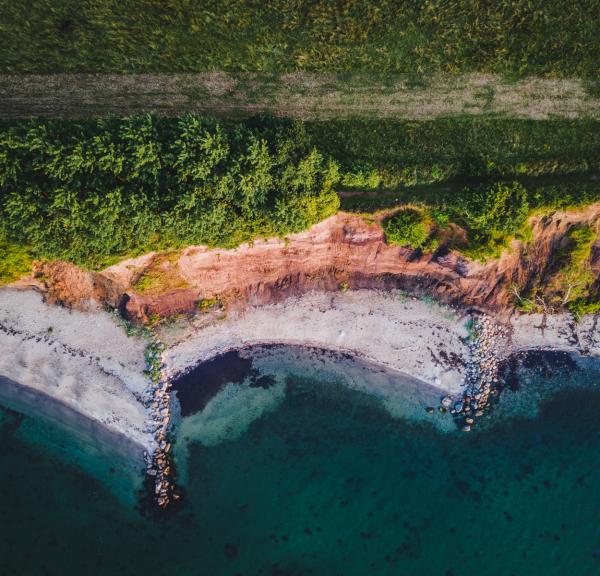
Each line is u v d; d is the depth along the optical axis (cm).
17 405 3338
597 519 3319
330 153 3016
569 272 3195
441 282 3303
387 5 3006
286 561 3350
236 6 3022
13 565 3309
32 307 3312
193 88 3086
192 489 3350
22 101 3064
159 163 2633
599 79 3027
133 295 3244
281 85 3080
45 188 2623
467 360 3350
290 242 3136
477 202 2902
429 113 3066
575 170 3011
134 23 3027
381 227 3095
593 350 3331
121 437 3325
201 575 3331
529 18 3003
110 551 3338
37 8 3011
